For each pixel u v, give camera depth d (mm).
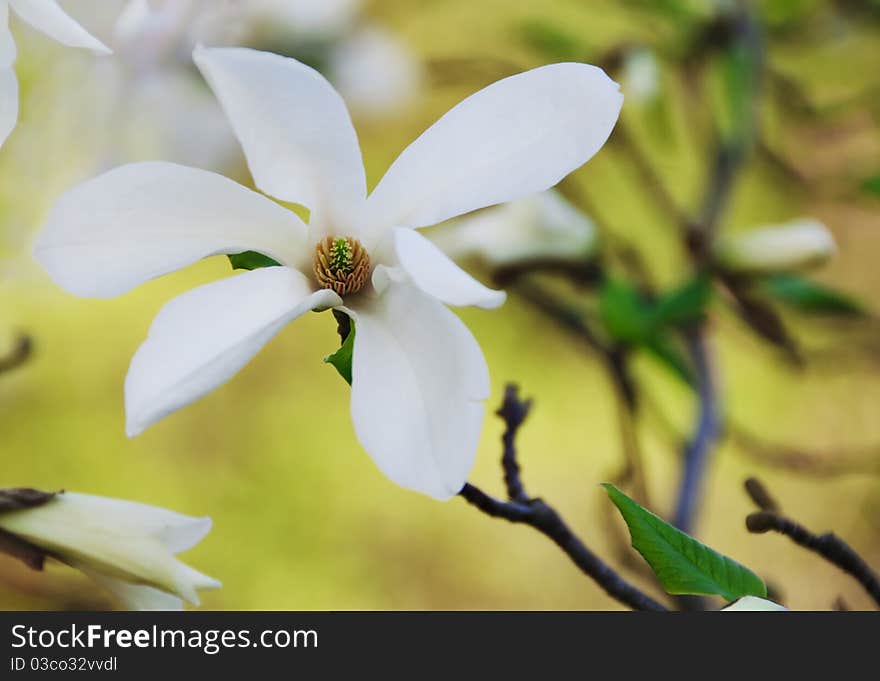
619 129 1192
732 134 1159
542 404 1817
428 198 779
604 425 1802
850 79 1308
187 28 1011
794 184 1287
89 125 1018
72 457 1726
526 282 1101
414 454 757
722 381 1135
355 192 782
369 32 1180
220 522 1773
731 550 1740
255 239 777
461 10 1590
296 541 1786
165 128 1051
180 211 767
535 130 771
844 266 1677
